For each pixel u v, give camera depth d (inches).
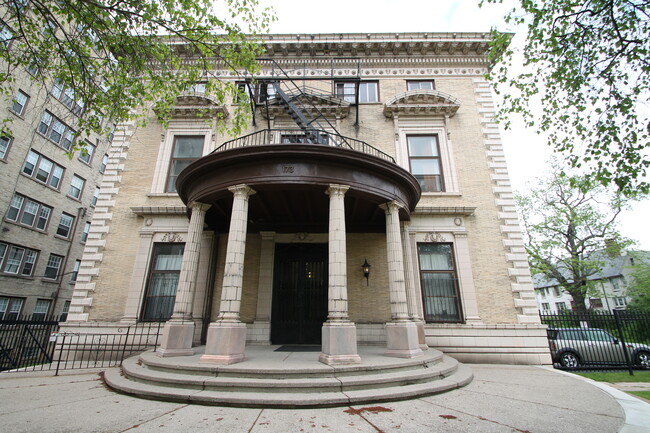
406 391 245.4
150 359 302.2
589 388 289.9
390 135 556.4
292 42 592.1
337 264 314.5
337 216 329.4
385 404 230.2
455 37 596.4
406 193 413.7
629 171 331.0
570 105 368.2
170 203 511.5
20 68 832.9
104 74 379.9
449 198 517.7
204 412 207.9
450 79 594.9
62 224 1029.8
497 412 213.0
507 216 506.9
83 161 1098.1
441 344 446.0
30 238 916.6
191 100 553.0
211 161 344.2
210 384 243.0
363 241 492.7
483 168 535.5
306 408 218.4
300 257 496.1
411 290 432.5
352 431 177.3
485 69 598.9
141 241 490.9
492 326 450.6
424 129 557.3
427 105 556.7
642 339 519.5
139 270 476.7
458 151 546.6
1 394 255.0
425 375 278.4
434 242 496.4
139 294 466.3
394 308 350.0
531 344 445.1
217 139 544.1
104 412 206.5
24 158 885.2
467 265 481.7
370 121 564.1
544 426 186.9
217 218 470.3
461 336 448.5
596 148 355.3
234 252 314.0
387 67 605.6
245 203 335.0
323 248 497.0
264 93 565.6
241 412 209.0
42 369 368.8
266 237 492.7
